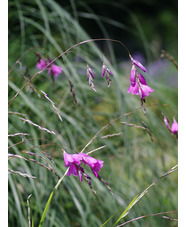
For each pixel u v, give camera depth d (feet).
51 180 4.16
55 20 5.31
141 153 4.68
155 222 4.33
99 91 4.89
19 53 5.09
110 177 4.45
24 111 4.47
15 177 4.13
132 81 3.55
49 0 4.97
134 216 4.24
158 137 4.71
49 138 4.44
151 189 4.42
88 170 4.36
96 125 4.69
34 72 4.75
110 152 4.71
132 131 4.74
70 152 4.38
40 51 4.78
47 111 4.63
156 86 5.24
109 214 4.30
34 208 4.08
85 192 4.30
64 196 4.25
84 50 4.98
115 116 4.94
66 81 4.67
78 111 4.83
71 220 4.25
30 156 4.17
